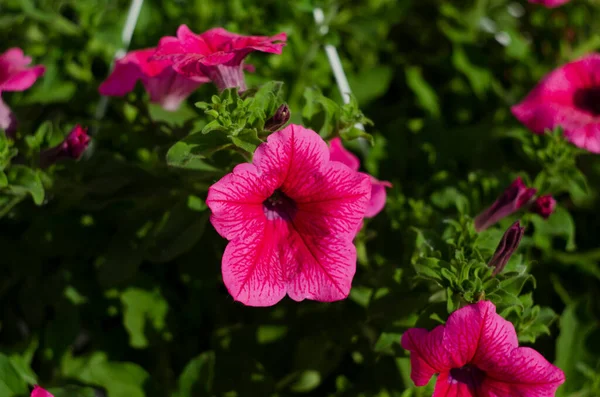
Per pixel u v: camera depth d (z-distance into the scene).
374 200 0.60
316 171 0.55
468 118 0.81
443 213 0.68
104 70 0.76
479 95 0.80
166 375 0.67
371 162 0.73
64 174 0.63
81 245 0.68
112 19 0.75
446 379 0.56
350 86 0.78
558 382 0.55
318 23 0.74
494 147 0.76
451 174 0.71
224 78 0.58
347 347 0.66
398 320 0.60
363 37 0.77
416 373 0.55
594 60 0.69
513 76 0.82
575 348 0.68
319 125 0.60
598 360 0.68
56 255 0.69
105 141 0.72
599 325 0.71
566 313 0.68
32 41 0.76
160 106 0.64
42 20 0.74
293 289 0.55
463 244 0.60
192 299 0.69
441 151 0.75
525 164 0.76
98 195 0.64
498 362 0.55
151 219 0.65
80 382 0.66
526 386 0.55
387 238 0.69
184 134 0.63
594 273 0.72
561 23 0.83
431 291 0.60
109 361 0.67
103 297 0.69
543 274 0.73
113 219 0.69
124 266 0.64
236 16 0.74
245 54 0.58
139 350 0.68
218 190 0.53
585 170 0.76
